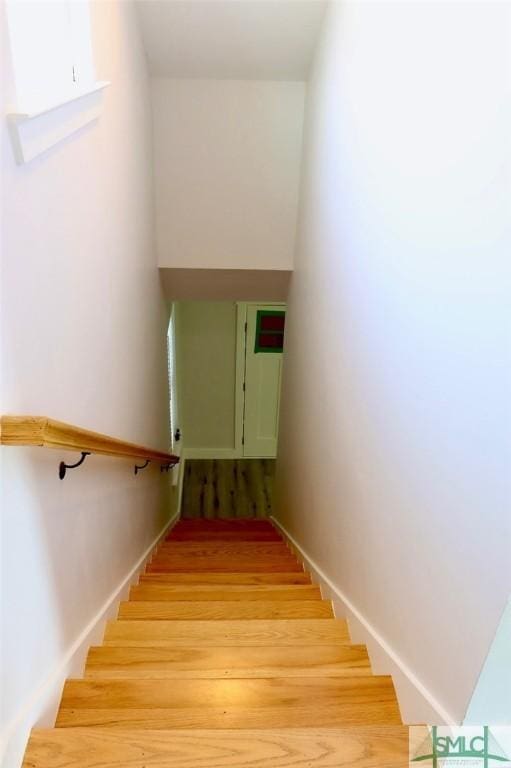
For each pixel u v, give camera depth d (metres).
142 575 2.24
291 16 2.45
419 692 1.09
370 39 1.54
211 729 1.02
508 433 0.77
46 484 1.05
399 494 1.24
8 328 0.84
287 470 3.43
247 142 3.02
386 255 1.35
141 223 2.50
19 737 0.89
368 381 1.51
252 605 1.81
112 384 1.75
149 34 2.57
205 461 5.88
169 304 3.85
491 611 0.83
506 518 0.78
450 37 0.96
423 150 1.10
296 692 1.18
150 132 2.84
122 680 1.16
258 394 5.73
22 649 0.92
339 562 1.83
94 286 1.47
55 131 1.05
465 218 0.90
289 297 3.47
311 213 2.68
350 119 1.81
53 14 1.25
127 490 2.04
